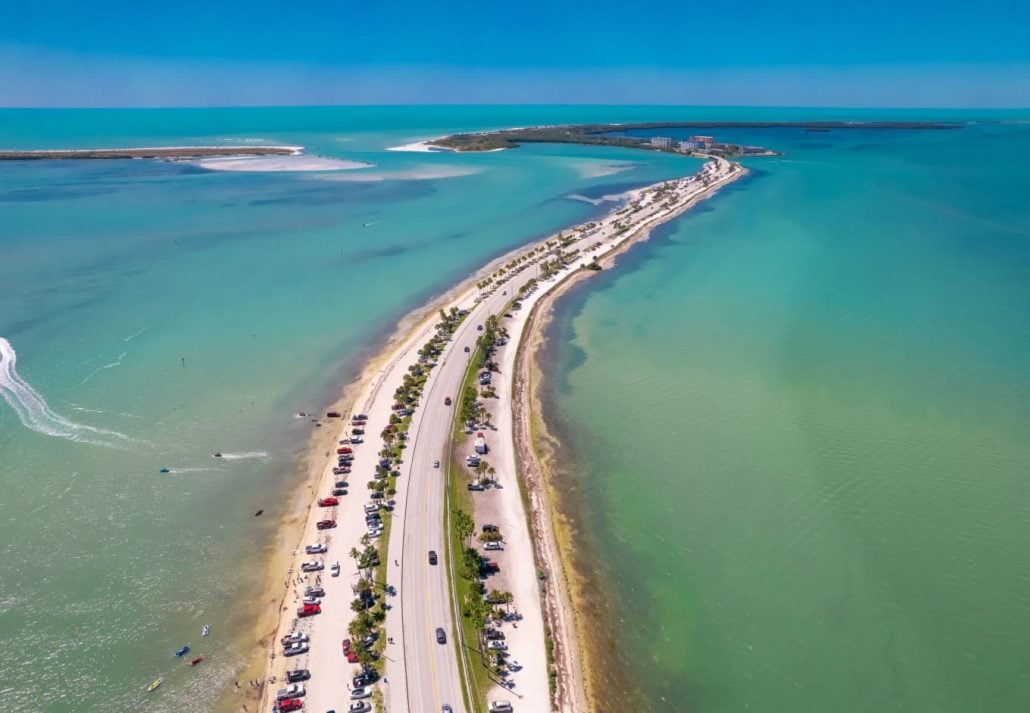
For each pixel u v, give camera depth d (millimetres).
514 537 95250
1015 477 105875
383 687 72312
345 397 133125
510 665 75875
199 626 80812
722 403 130000
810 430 119875
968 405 125500
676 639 81125
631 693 74250
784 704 73562
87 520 97438
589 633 81312
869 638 81000
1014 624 82125
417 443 115375
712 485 107312
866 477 107375
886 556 92438
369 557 88062
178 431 119812
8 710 70688
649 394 134250
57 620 81125
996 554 92062
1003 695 74062
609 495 105562
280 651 76875
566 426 124188
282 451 114875
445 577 86750
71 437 116875
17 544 92562
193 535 94938
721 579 89750
